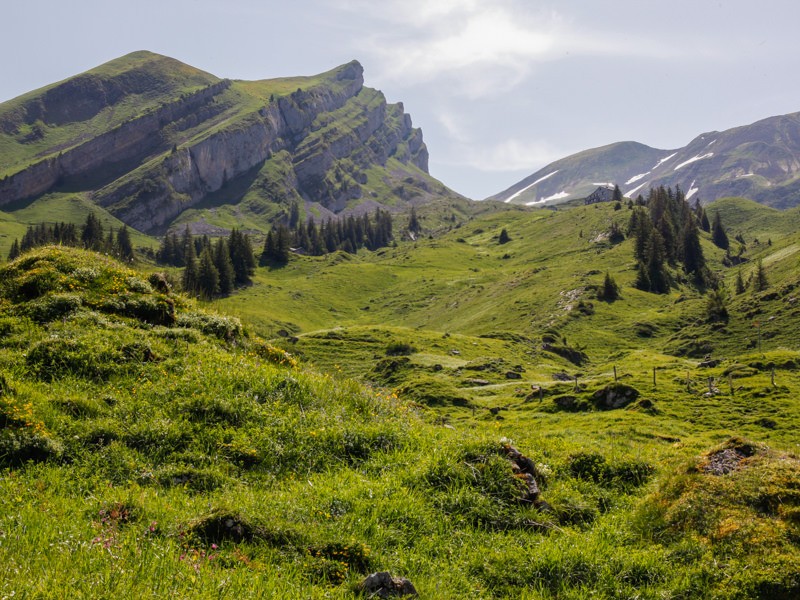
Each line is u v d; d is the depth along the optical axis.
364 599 8.09
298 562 8.73
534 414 63.47
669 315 162.75
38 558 7.26
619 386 63.41
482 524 11.09
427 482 11.88
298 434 13.62
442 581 9.12
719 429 54.09
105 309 19.09
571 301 177.38
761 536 9.93
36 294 19.50
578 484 13.52
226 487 11.38
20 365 14.98
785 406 60.84
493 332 152.75
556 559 9.95
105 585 6.70
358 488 11.35
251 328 22.55
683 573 9.86
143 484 11.23
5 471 10.52
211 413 13.86
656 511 11.62
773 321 136.88
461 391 86.00
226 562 8.39
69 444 11.90
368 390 17.67
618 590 9.50
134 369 15.68
